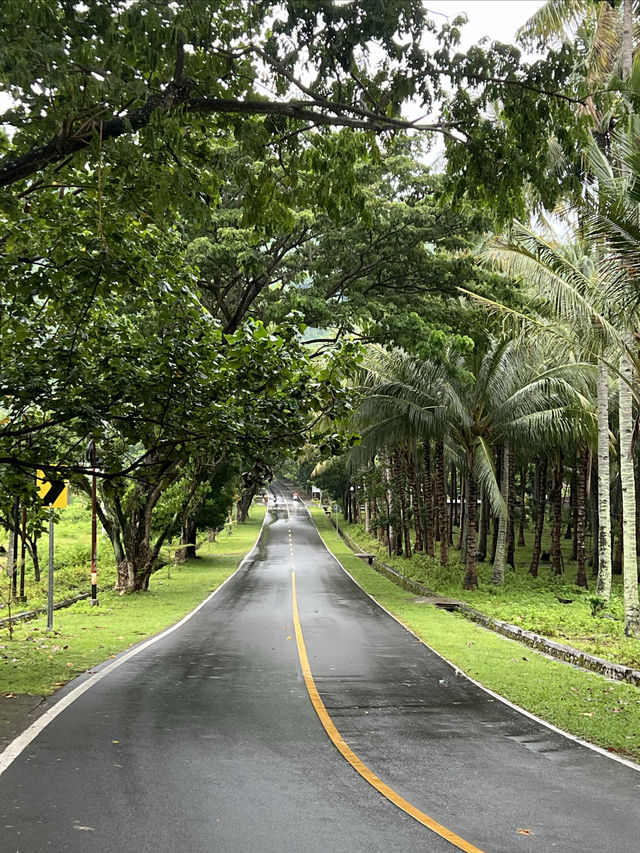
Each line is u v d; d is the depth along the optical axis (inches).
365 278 824.3
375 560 1830.7
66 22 230.7
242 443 395.5
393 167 798.5
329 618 834.2
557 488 1433.3
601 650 613.0
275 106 291.6
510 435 1121.4
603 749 321.7
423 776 270.2
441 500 1403.8
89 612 874.1
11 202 266.8
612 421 1338.6
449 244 792.9
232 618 831.7
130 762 273.0
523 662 565.6
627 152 471.2
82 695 395.2
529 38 317.1
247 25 279.0
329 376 406.3
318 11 263.6
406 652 603.2
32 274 357.7
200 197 347.3
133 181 313.4
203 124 322.7
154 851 191.9
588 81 585.0
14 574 992.9
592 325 611.5
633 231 486.0
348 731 339.3
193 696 407.2
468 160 328.2
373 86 310.2
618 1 289.3
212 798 236.1
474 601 1012.5
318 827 213.3
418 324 769.6
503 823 221.5
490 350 1047.0
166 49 237.9
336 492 3563.0
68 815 216.1
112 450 456.8
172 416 390.0
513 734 344.2
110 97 240.1
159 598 1050.1
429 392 1117.7
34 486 440.5
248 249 689.6
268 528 3139.8
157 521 1471.5
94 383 397.4
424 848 199.2
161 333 454.0
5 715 340.8
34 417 447.8
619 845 204.7
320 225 748.6
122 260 356.5
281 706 390.6
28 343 410.6
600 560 978.1
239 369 391.9
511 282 845.2
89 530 2176.4
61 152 261.9
